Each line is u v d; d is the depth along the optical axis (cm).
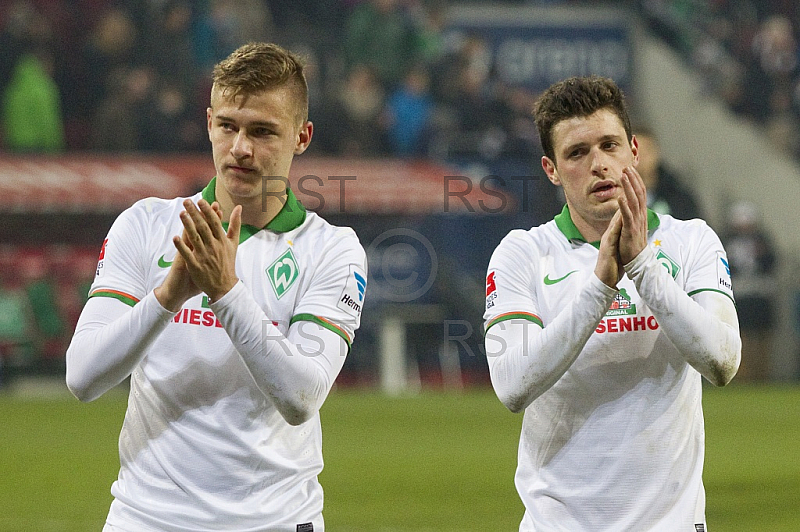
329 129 5988
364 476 2847
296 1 6462
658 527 1064
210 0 6228
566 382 1089
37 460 3123
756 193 6681
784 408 4550
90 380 1023
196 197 1114
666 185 5497
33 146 5784
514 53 6469
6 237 5453
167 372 1043
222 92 1033
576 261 1125
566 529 1081
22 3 5941
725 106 6731
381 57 6225
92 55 6006
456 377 5341
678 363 1087
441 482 2745
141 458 1048
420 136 6081
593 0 6550
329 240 1099
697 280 1107
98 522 2256
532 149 5947
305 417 1023
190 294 1004
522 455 1129
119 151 5838
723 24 6862
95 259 5403
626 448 1073
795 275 5916
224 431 1031
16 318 5228
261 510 1026
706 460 3111
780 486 2652
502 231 5331
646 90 6581
